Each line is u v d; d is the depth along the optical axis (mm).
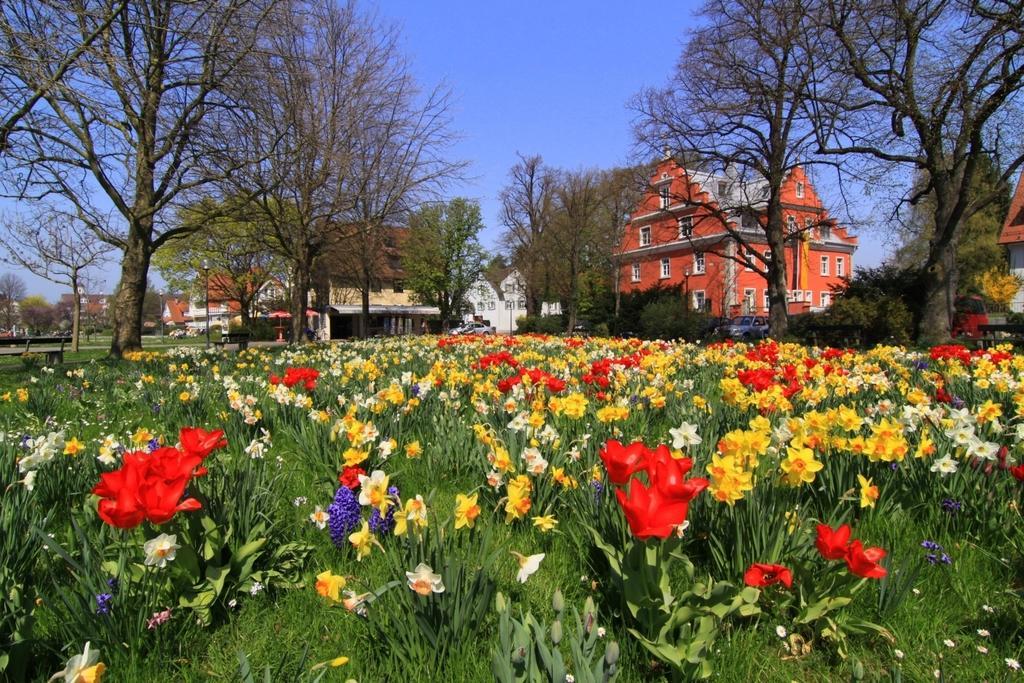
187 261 40500
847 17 17875
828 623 2158
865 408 4590
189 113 15008
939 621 2334
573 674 1835
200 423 5566
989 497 2982
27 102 11547
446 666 2021
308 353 13531
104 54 9492
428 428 4562
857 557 1945
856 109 19516
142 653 2145
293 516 3318
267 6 13094
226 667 2107
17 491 2879
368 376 6676
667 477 2004
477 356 10086
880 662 2145
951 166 19578
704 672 1885
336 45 20609
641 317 33406
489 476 3066
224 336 24109
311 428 4242
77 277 24219
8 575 2236
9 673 1901
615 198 46000
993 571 2670
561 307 58875
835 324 20828
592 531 2502
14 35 8992
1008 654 2133
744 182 26688
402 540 2314
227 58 13703
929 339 18406
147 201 15719
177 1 11367
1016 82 15500
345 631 2289
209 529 2410
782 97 21484
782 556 2330
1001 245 38750
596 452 3482
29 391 6758
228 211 17203
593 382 5754
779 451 2826
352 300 61281
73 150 13945
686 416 4848
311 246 22672
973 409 4520
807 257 52688
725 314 49656
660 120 25797
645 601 2035
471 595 2125
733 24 21641
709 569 2537
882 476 3225
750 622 2291
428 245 30328
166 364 10766
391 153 22250
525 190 51500
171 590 2336
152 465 2316
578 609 2393
